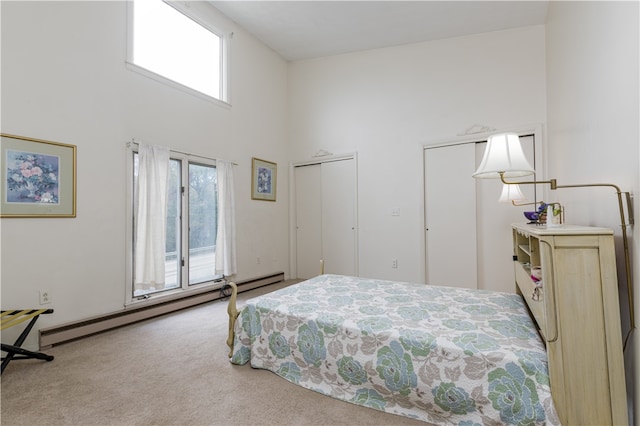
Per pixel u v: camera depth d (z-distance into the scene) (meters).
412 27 4.23
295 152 5.59
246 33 4.78
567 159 2.81
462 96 4.27
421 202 4.48
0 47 2.46
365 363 1.82
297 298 2.42
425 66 4.52
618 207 1.56
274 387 2.02
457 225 4.27
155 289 3.56
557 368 1.39
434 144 4.42
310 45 5.00
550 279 1.41
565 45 2.82
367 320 1.95
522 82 3.95
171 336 2.91
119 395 1.94
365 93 4.95
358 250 4.95
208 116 4.19
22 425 1.66
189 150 3.92
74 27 2.89
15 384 2.07
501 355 1.50
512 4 3.62
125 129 3.27
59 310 2.77
